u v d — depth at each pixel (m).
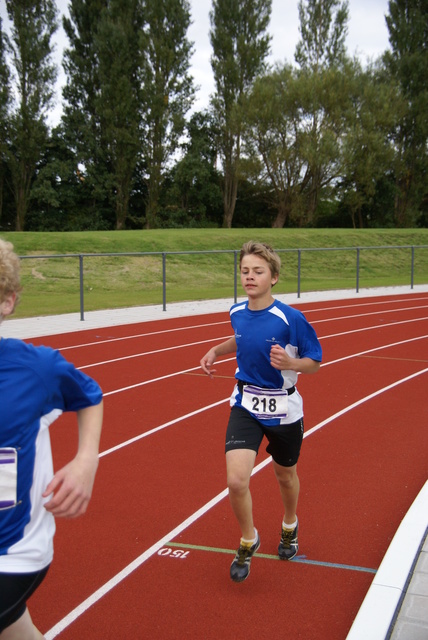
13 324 12.46
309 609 2.83
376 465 4.79
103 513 3.88
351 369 8.55
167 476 4.53
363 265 27.41
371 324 13.02
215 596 2.93
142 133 42.12
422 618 2.65
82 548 3.42
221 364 8.89
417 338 11.30
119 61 39.91
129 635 2.62
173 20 39.97
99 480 4.44
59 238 24.66
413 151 44.56
